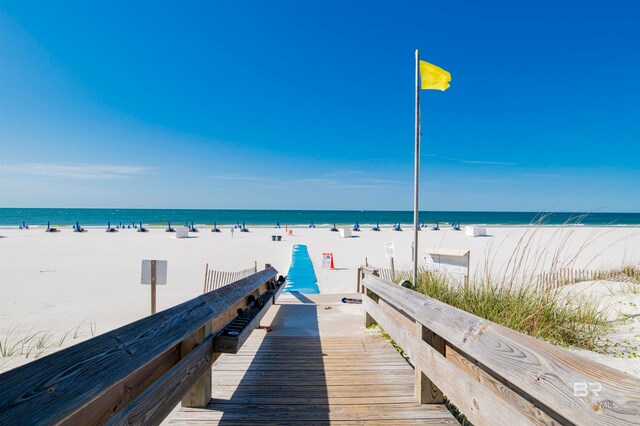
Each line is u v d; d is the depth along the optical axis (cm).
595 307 495
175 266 1333
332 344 405
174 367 192
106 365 135
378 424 232
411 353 274
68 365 120
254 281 431
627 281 736
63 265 1320
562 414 121
